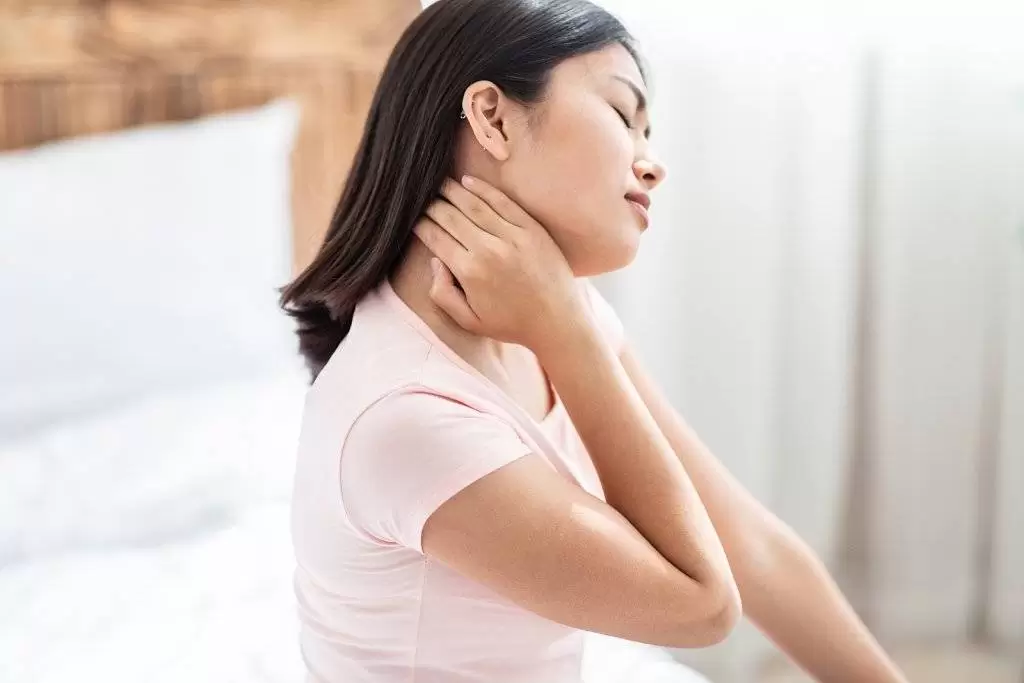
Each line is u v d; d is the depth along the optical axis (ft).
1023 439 7.35
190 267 6.40
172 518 5.34
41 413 5.83
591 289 3.88
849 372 7.71
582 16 3.02
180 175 6.51
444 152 3.00
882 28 7.14
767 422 7.56
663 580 2.74
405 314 2.99
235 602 4.69
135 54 6.77
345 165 7.45
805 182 7.33
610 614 2.72
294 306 3.34
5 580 4.83
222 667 4.16
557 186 2.96
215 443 5.68
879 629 7.79
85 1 6.61
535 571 2.67
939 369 7.48
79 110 6.68
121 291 6.13
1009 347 7.33
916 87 7.16
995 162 7.23
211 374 6.43
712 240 7.31
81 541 5.14
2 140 6.50
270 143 6.89
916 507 7.62
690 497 2.91
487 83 2.93
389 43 7.48
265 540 5.25
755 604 3.75
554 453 3.03
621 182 3.01
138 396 6.15
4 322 5.78
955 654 7.57
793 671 7.54
